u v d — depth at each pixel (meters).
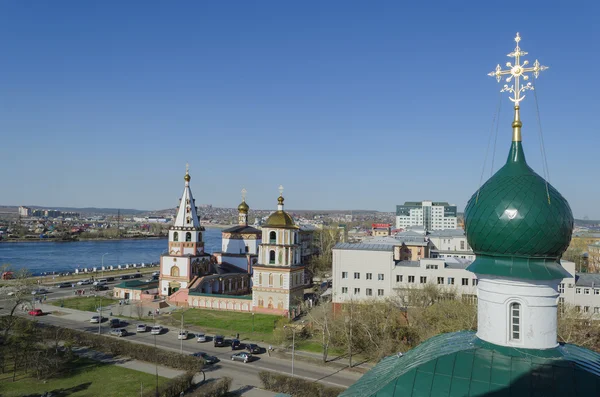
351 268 89.25
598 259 149.88
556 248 21.16
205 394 48.03
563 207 21.52
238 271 118.19
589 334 61.66
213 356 63.16
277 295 91.06
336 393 48.06
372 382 21.55
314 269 146.75
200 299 97.12
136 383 53.19
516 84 23.20
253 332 77.31
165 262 104.94
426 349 22.80
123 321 84.12
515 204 21.19
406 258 121.75
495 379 18.48
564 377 18.39
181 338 71.19
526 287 20.61
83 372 56.88
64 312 90.75
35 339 63.25
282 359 62.72
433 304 72.06
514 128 23.36
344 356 63.66
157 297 103.25
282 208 96.31
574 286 79.19
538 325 20.45
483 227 22.00
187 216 106.12
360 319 65.69
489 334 21.22
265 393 50.84
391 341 61.91
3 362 56.78
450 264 89.62
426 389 18.69
